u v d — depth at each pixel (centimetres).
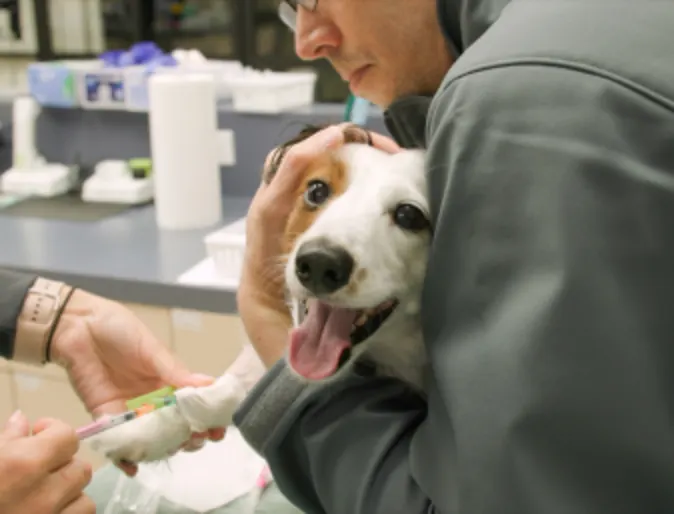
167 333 144
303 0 71
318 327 65
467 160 51
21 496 65
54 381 157
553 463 47
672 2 51
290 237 73
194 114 167
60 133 210
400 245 65
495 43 53
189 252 156
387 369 70
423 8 68
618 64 48
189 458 90
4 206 191
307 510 69
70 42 281
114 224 176
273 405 64
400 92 74
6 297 94
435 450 53
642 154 47
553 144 48
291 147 79
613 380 46
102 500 84
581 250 46
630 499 47
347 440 61
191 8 267
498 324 49
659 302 46
